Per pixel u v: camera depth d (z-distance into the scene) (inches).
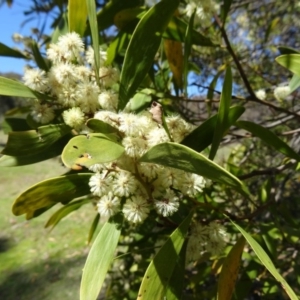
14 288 25.7
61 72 5.3
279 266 9.4
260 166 15.2
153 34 5.8
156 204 4.7
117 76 5.8
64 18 7.7
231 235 8.9
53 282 25.8
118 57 8.5
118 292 12.4
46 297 24.2
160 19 5.8
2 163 5.6
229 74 5.0
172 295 5.0
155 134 4.4
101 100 5.3
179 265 5.2
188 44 6.9
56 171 55.2
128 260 12.8
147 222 8.4
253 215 6.7
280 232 7.5
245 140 16.4
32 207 5.3
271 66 17.9
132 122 4.4
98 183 4.7
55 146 5.9
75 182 5.3
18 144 5.0
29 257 29.6
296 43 19.9
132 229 9.9
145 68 5.9
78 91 5.3
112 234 5.0
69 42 5.5
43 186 5.1
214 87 9.7
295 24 19.5
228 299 5.4
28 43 7.8
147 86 8.3
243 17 21.2
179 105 11.1
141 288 4.3
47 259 29.0
